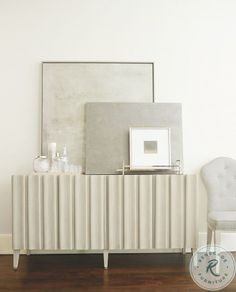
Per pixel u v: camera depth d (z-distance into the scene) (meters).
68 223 2.44
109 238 2.45
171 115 2.84
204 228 2.88
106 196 2.46
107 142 2.79
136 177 2.46
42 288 2.10
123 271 2.40
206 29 2.91
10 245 2.81
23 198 2.43
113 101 2.86
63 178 2.44
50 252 2.83
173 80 2.89
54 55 2.85
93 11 2.87
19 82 2.83
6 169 2.82
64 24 2.85
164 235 2.47
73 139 2.82
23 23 2.83
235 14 2.93
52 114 2.82
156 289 2.08
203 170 2.71
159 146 2.78
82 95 2.84
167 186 2.47
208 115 2.90
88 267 2.49
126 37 2.88
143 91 2.88
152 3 2.89
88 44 2.86
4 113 2.82
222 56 2.92
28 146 2.83
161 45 2.89
